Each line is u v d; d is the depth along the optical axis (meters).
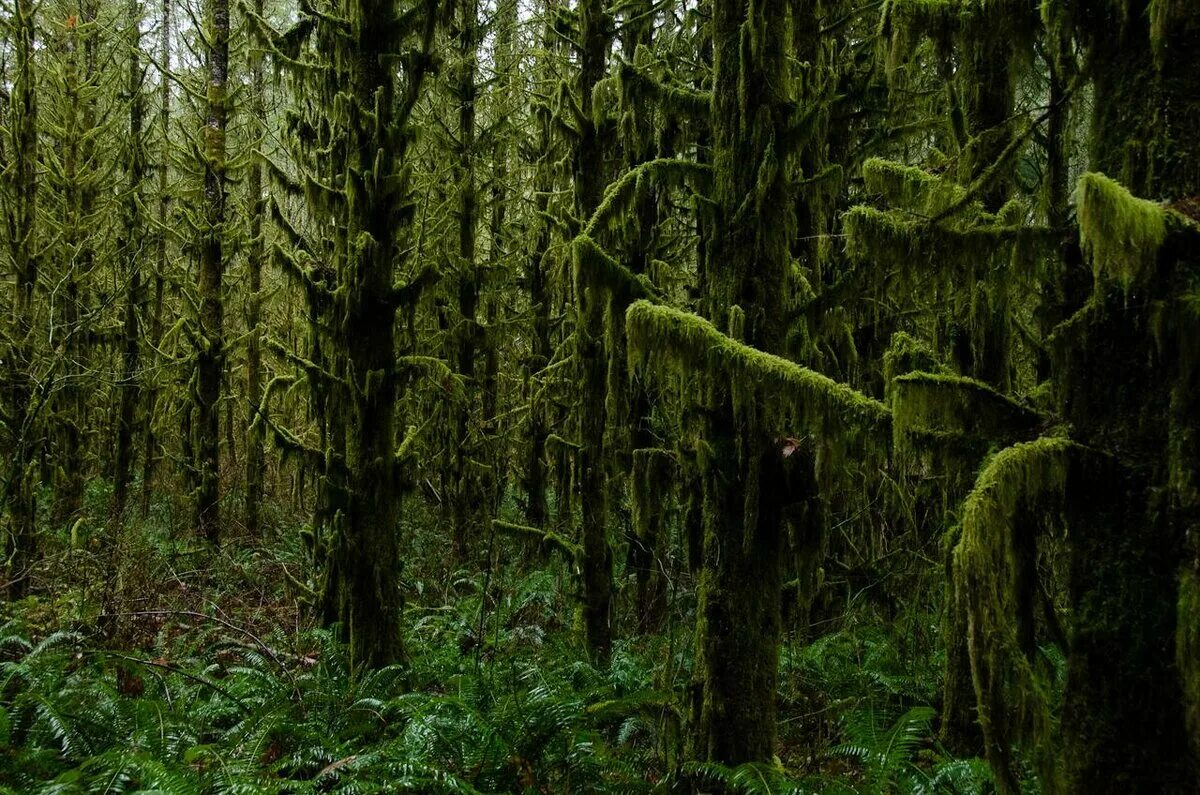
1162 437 1.82
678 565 6.95
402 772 3.95
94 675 5.33
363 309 5.52
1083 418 2.02
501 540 9.22
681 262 7.09
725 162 3.48
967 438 2.33
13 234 7.28
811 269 4.82
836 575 6.67
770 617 3.44
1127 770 1.84
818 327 3.39
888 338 6.41
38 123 8.89
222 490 11.78
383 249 5.59
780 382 2.83
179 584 7.77
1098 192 1.63
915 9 2.49
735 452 3.43
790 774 3.88
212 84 9.55
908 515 5.50
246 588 8.74
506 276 10.16
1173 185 1.81
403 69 5.73
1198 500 1.70
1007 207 3.41
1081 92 2.26
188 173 10.86
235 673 5.51
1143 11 1.89
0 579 7.04
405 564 9.86
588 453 6.42
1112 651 1.89
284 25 13.17
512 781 4.17
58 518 9.68
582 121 6.37
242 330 12.77
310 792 3.72
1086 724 1.95
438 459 10.53
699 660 3.56
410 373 5.92
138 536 8.75
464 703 4.51
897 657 5.83
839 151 6.10
